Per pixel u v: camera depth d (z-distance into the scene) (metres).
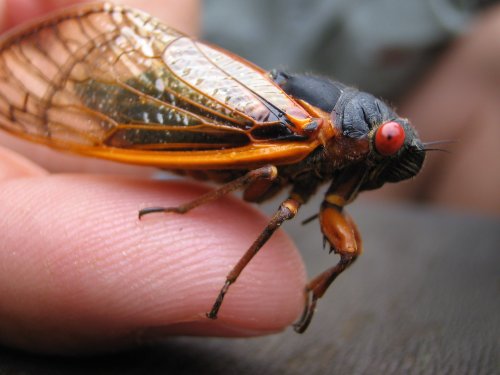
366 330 0.06
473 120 0.13
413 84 0.14
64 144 0.06
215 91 0.05
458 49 0.14
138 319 0.05
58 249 0.05
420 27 0.14
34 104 0.06
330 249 0.05
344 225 0.05
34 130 0.06
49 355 0.05
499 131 0.13
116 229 0.05
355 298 0.07
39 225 0.05
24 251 0.05
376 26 0.14
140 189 0.06
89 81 0.05
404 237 0.10
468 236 0.10
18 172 0.06
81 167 0.08
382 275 0.08
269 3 0.14
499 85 0.13
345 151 0.05
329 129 0.05
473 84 0.13
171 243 0.05
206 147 0.05
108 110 0.05
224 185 0.05
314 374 0.05
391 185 0.15
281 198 0.13
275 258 0.06
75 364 0.05
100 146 0.05
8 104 0.06
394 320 0.06
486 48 0.13
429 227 0.11
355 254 0.05
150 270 0.05
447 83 0.14
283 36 0.14
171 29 0.06
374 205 0.13
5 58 0.06
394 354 0.06
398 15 0.14
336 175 0.05
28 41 0.06
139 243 0.05
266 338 0.06
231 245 0.05
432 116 0.14
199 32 0.10
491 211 0.13
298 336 0.06
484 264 0.09
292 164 0.05
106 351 0.05
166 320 0.05
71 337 0.05
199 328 0.05
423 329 0.06
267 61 0.14
